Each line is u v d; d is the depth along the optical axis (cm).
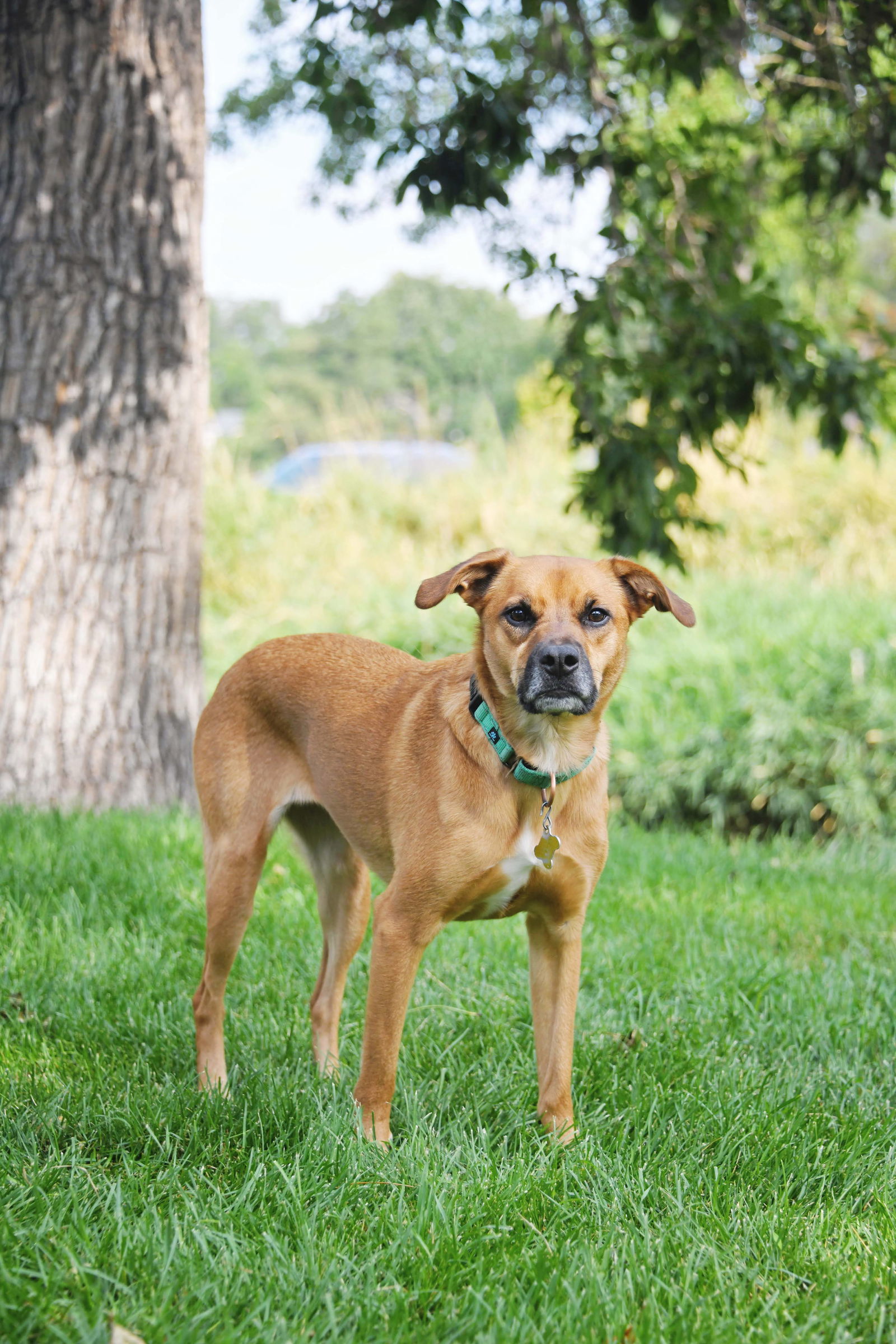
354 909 340
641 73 710
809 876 573
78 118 522
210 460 1112
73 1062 307
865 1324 208
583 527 1049
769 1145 270
